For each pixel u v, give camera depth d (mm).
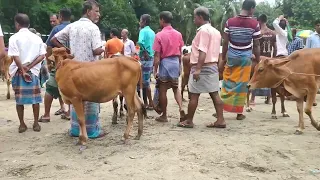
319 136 6961
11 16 25844
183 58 10422
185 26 43719
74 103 6195
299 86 7090
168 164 5375
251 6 7793
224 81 8273
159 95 8141
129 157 5707
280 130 7387
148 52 9266
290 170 5230
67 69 6145
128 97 6379
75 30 6574
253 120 8406
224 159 5590
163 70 7945
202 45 7176
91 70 6125
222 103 7570
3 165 5504
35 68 7348
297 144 6391
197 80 7340
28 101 7309
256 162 5492
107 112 9383
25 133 7367
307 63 7051
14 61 7148
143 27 9367
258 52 8234
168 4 42969
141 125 6668
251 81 7285
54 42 6738
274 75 7145
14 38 7117
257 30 7895
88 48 6625
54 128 7746
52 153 6016
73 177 4977
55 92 8227
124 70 6285
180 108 7867
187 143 6359
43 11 26047
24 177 5043
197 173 5059
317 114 9250
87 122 6773
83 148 6109
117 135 7055
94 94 6184
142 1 39562
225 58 8344
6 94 12703
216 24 40219
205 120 8430
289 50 12352
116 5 33531
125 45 10938
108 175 5008
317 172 5152
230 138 6711
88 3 6672
